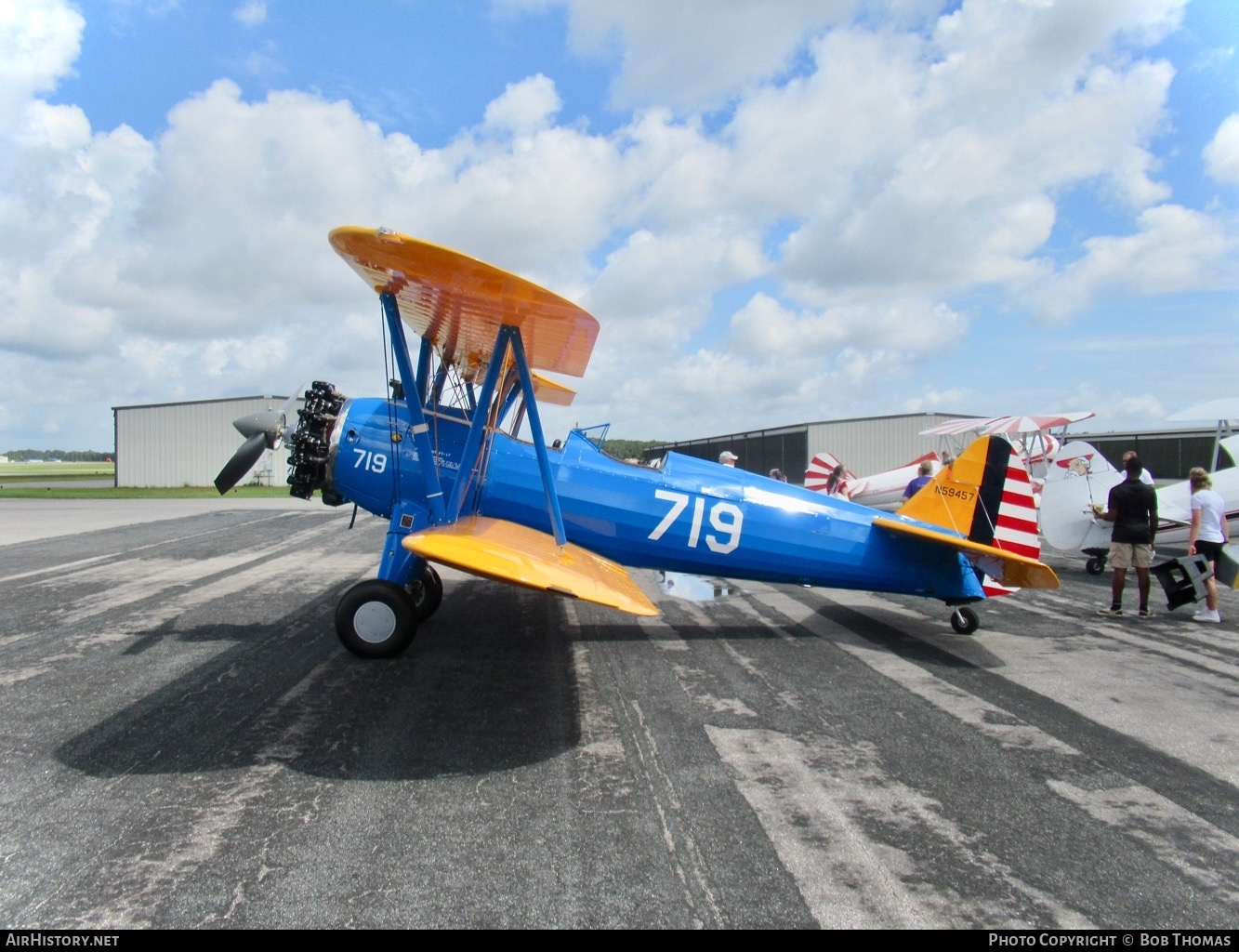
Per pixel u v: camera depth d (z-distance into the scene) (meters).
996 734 3.73
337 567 8.97
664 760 3.32
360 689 4.25
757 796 2.97
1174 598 6.68
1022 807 2.93
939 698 4.30
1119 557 6.77
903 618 6.59
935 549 5.93
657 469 5.87
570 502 5.65
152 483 35.09
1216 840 2.69
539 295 4.09
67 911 2.14
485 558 3.70
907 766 3.31
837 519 5.89
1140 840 2.69
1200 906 2.28
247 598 6.97
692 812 2.83
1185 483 9.39
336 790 2.96
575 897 2.25
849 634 5.95
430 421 5.62
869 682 4.59
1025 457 13.83
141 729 3.57
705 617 6.52
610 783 3.07
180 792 2.92
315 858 2.45
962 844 2.63
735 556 5.81
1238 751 3.54
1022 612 6.98
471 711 3.91
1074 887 2.38
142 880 2.30
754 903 2.24
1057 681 4.67
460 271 3.94
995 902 2.28
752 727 3.77
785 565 5.86
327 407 5.80
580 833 2.65
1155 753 3.50
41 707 3.88
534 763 3.26
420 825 2.69
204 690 4.19
